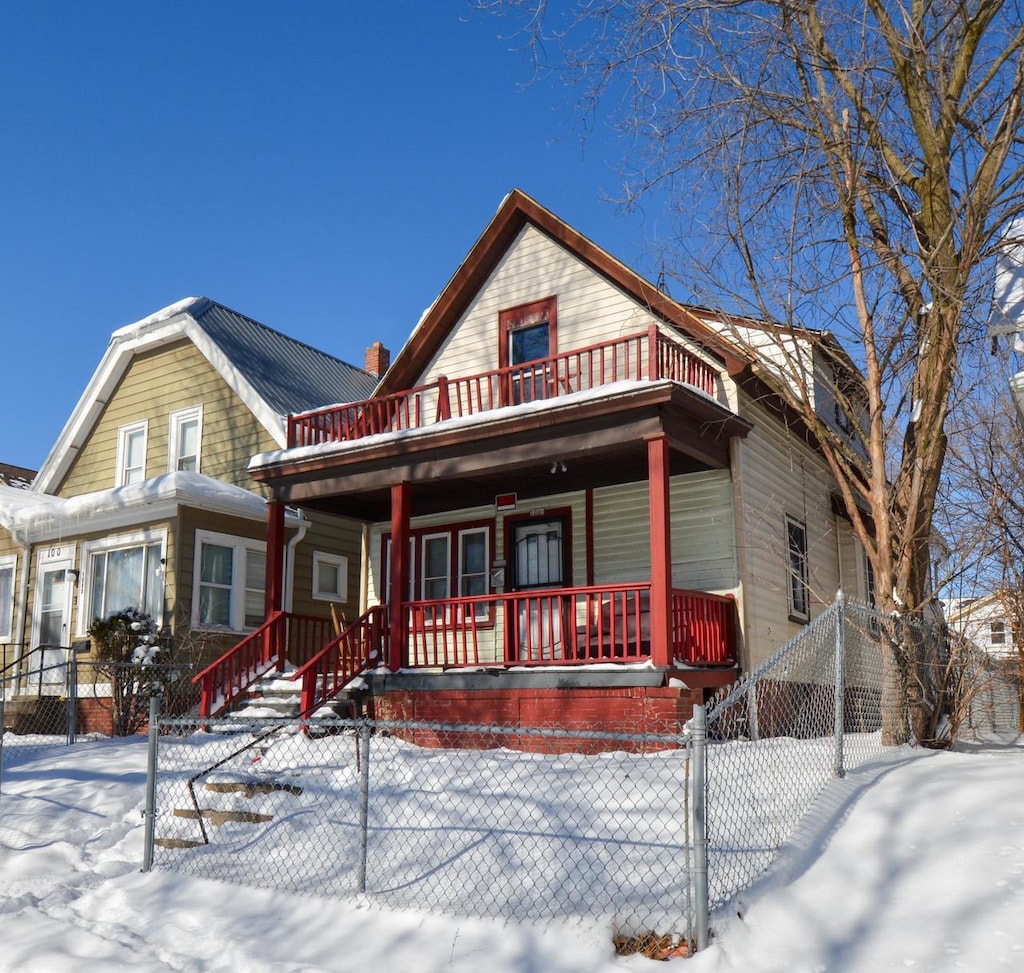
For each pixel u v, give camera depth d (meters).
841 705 7.40
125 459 21.39
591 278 14.95
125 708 14.15
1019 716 11.94
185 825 8.18
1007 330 9.74
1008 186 9.38
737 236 10.71
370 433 14.39
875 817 6.04
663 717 10.55
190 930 6.03
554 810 7.09
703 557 13.30
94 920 6.52
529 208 15.44
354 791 8.23
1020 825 5.57
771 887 5.27
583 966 4.81
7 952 5.82
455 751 10.41
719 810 6.57
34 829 8.41
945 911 4.75
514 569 15.18
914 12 9.77
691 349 13.86
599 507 14.50
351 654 13.29
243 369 19.77
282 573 14.66
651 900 5.36
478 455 12.85
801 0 9.95
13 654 17.73
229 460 19.52
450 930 5.40
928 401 9.61
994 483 10.16
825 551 16.19
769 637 13.31
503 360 15.66
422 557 16.23
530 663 11.65
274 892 6.38
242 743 11.14
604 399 11.55
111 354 21.69
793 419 14.82
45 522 17.41
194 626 15.59
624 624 11.20
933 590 10.26
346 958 5.30
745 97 10.44
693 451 12.21
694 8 10.07
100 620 14.78
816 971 4.42
